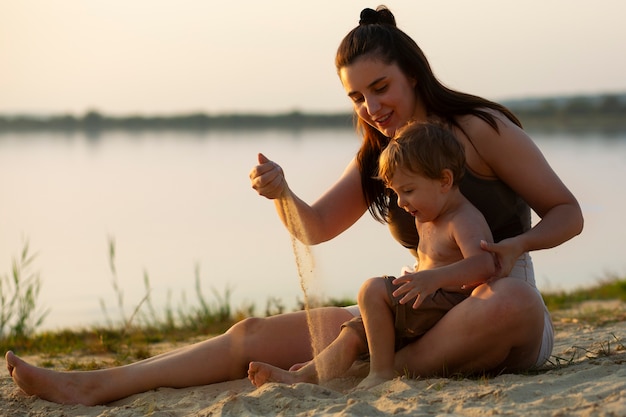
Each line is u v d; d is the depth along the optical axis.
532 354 3.85
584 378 3.60
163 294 11.20
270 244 15.61
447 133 3.81
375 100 4.01
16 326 7.35
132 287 11.72
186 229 17.78
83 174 34.62
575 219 3.89
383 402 3.37
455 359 3.75
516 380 3.62
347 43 4.06
